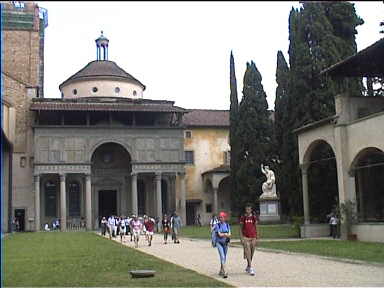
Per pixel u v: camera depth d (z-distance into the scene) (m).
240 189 59.59
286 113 40.72
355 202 30.92
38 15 72.31
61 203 60.94
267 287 13.43
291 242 29.31
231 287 13.41
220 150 74.06
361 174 34.66
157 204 63.00
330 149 36.66
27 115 63.69
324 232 34.50
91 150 62.44
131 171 64.12
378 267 17.05
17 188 62.16
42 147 61.25
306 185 35.62
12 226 57.06
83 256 23.86
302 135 35.81
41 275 16.52
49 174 62.50
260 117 60.31
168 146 64.44
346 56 39.53
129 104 64.56
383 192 35.03
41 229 63.50
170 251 26.98
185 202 68.94
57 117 64.44
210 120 74.62
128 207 67.12
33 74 70.69
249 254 16.59
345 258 19.58
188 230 51.66
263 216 50.38
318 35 38.84
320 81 38.22
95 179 66.44
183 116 73.69
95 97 68.81
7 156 53.12
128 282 14.60
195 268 18.52
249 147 59.94
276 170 56.66
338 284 13.66
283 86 47.09
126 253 25.67
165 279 15.10
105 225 48.28
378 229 28.36
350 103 31.55
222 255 16.11
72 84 71.44
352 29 40.91
